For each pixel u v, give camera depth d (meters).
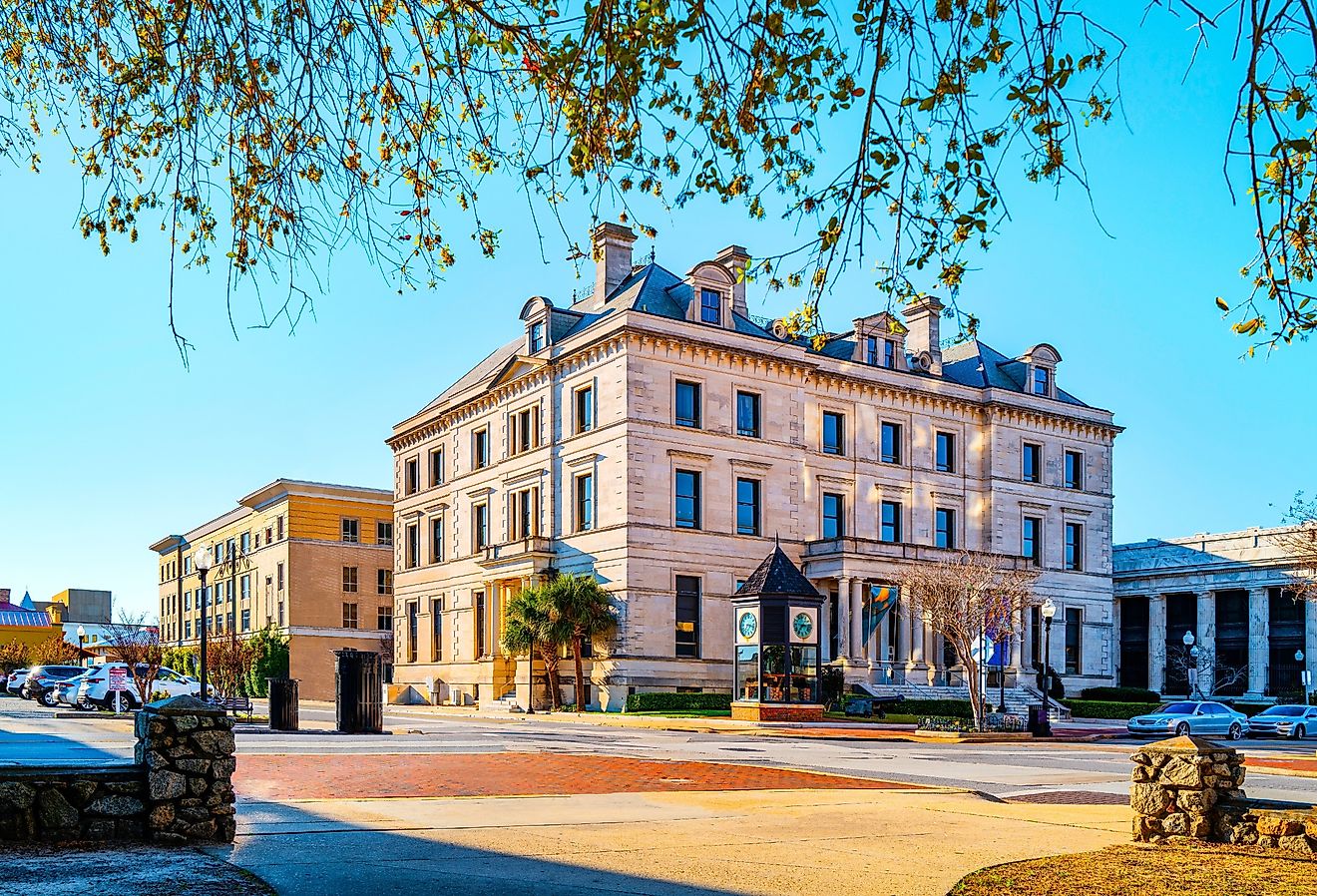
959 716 52.00
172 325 8.54
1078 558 69.50
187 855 10.68
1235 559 78.56
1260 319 8.07
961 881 9.96
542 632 51.12
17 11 9.26
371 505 83.94
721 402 55.75
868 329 61.81
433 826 12.88
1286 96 7.71
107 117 9.52
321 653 80.31
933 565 52.09
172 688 47.84
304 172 9.57
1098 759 28.20
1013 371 69.81
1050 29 7.01
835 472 60.03
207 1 8.91
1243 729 46.22
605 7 7.80
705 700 50.78
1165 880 9.98
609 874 10.24
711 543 54.53
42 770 11.16
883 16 7.19
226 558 93.00
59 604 145.38
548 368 57.78
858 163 7.66
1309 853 11.27
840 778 20.22
